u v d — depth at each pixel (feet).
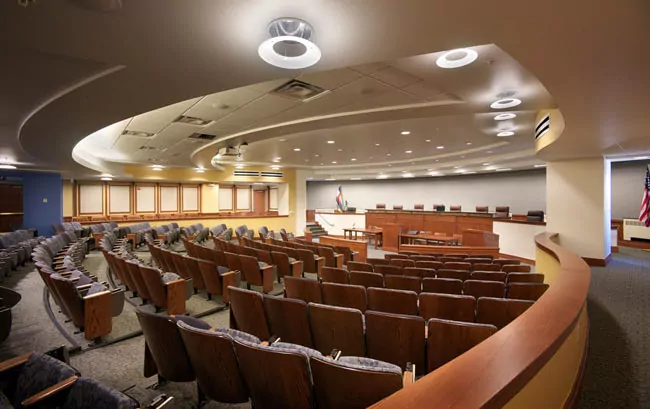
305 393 5.96
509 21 6.55
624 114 13.20
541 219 31.37
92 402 4.99
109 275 22.71
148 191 47.70
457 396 3.54
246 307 10.41
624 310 15.39
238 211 55.11
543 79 9.55
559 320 6.06
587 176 26.23
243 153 35.99
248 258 17.79
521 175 46.98
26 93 10.98
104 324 11.75
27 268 23.86
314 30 7.04
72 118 13.70
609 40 7.16
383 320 8.11
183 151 29.22
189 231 38.81
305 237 44.19
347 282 15.07
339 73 12.35
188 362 7.79
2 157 24.53
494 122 21.99
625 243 36.63
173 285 14.08
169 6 5.96
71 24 6.51
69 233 28.94
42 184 36.50
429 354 7.70
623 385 9.00
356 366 5.33
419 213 43.52
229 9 6.14
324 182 71.72
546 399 5.33
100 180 43.65
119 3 5.78
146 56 8.14
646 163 36.45
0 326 10.53
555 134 18.03
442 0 5.89
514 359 4.46
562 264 12.17
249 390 6.95
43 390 5.29
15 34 6.86
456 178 55.06
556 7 5.97
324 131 25.08
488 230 36.45
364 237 48.67
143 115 17.92
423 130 24.71
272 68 8.98
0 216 41.16
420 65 11.15
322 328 8.92
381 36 7.34
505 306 9.58
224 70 9.11
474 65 10.93
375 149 33.60
